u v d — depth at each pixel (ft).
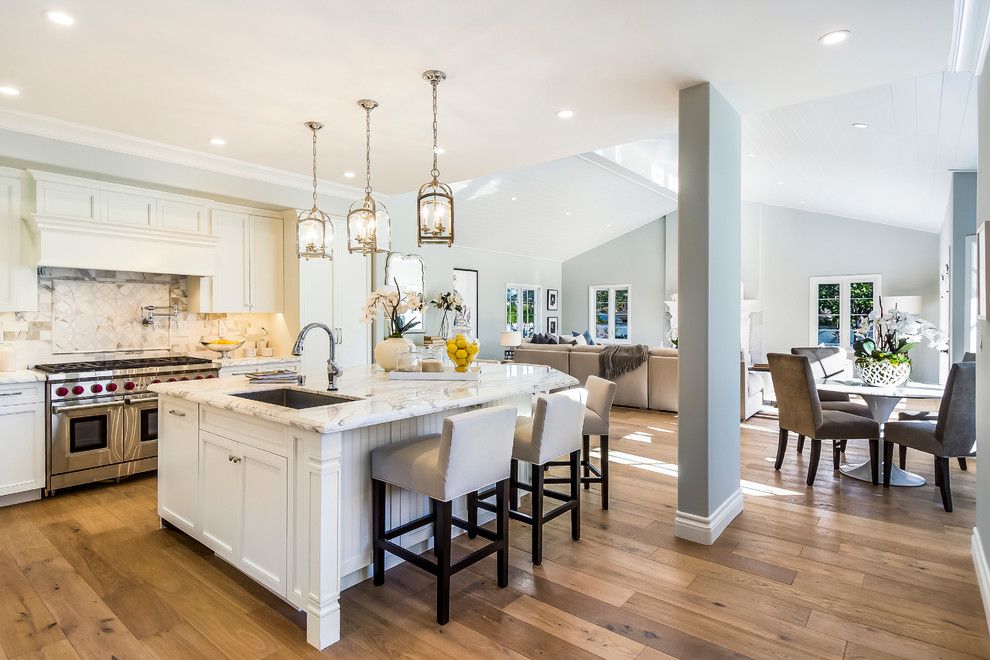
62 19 7.53
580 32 7.94
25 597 7.74
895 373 13.82
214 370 14.57
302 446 6.85
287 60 8.84
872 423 12.71
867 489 12.55
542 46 8.39
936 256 29.53
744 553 9.17
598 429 11.10
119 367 12.83
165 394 9.71
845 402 15.79
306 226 10.18
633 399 22.72
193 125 11.92
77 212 12.91
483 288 34.76
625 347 23.00
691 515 9.73
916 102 12.08
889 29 7.78
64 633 6.89
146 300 15.30
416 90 10.03
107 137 12.38
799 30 7.83
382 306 11.26
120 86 9.84
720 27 7.78
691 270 9.71
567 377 11.36
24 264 12.48
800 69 9.11
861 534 9.95
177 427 9.46
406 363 10.73
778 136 16.81
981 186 8.40
